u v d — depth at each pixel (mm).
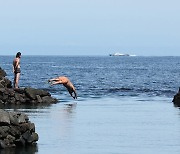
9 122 19828
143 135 22000
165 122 26016
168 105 35438
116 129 23562
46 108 32438
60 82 40344
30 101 36344
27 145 19812
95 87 57969
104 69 139250
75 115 28562
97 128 23766
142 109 32344
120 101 38656
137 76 94812
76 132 22578
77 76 91000
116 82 71562
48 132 22500
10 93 36156
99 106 34125
